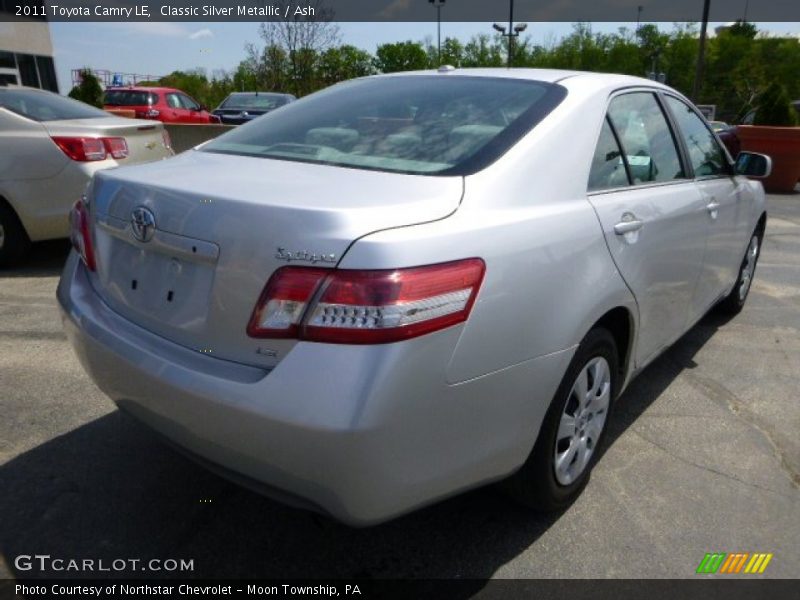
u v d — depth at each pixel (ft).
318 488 5.93
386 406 5.71
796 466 9.98
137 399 7.02
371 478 5.87
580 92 8.83
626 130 9.55
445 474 6.46
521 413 7.07
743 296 16.46
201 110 55.67
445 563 7.74
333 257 5.82
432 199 6.61
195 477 9.13
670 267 10.02
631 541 8.20
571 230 7.57
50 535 7.94
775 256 23.63
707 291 12.51
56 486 8.84
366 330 5.70
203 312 6.51
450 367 6.15
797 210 35.27
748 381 12.87
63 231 18.54
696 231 10.90
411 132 8.22
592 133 8.55
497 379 6.64
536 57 213.66
